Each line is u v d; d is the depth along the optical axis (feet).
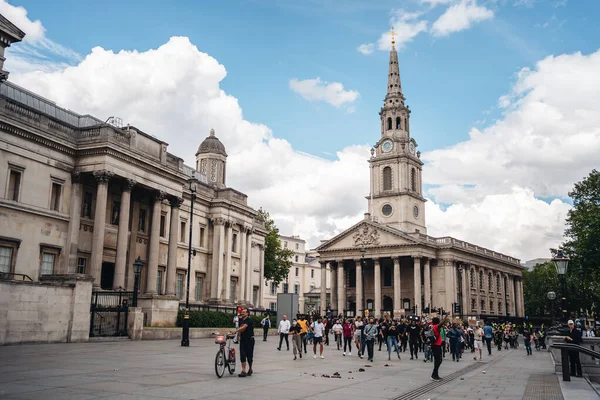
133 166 143.95
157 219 152.87
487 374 79.92
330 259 338.34
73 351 80.48
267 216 291.38
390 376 70.90
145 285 156.46
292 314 174.09
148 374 58.75
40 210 128.16
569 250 215.51
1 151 120.78
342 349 122.93
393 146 354.95
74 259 134.51
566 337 75.41
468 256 343.46
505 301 398.01
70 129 138.72
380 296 313.73
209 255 201.16
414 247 306.35
